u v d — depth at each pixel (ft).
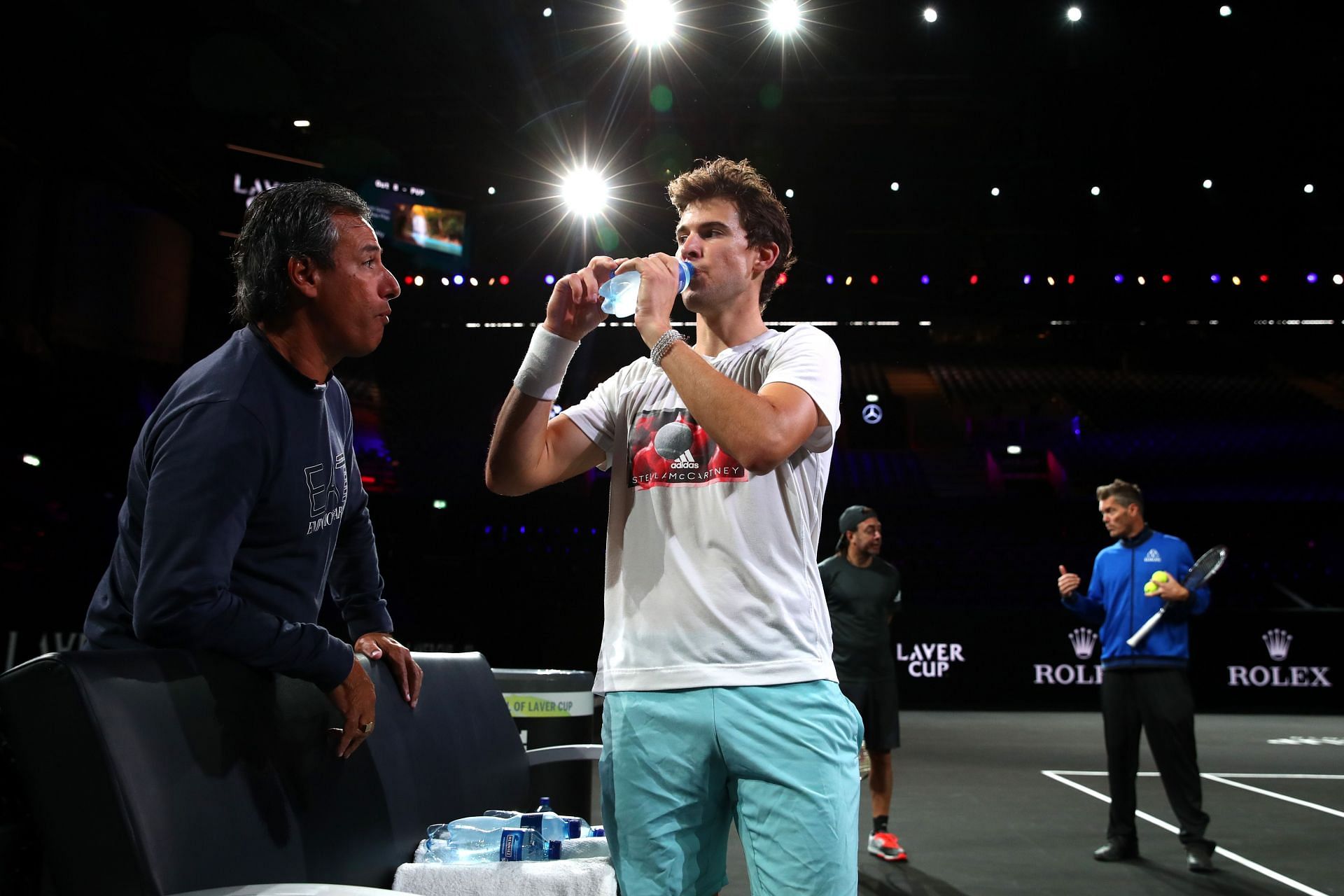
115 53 41.11
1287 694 44.04
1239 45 51.26
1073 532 61.98
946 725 38.40
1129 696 17.06
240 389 5.98
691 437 6.37
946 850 17.83
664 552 6.26
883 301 68.74
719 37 52.21
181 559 5.50
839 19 50.83
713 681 5.97
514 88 54.85
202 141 51.49
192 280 51.85
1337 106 55.36
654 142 60.80
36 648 26.27
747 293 6.92
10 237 41.22
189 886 4.99
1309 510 61.00
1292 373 77.46
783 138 62.54
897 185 66.08
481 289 68.80
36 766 4.84
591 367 75.61
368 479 64.44
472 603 50.83
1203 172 61.98
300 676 6.17
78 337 44.06
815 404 6.07
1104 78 54.39
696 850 6.19
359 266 6.54
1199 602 16.69
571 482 62.69
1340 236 64.49
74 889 4.79
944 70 54.39
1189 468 69.36
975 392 77.61
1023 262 67.82
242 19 44.16
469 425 71.87
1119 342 79.05
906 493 68.59
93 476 46.11
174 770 5.16
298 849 5.92
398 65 51.65
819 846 5.80
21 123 39.63
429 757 7.75
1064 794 23.62
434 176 64.49
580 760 9.64
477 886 6.63
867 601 18.25
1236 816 20.80
